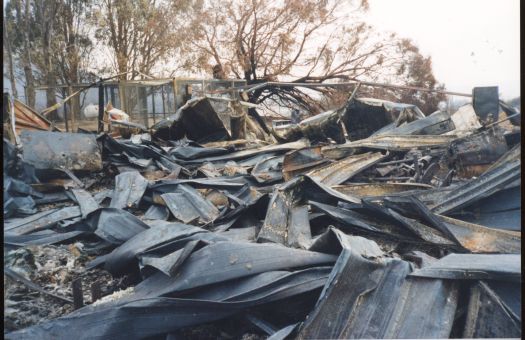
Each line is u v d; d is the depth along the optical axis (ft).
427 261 11.30
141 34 92.17
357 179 22.38
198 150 29.76
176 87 48.75
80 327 9.09
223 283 9.99
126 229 15.65
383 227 13.88
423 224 13.47
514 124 24.82
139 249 12.28
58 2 82.53
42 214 18.42
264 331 9.09
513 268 8.83
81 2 88.17
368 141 25.66
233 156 29.22
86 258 14.83
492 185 14.48
